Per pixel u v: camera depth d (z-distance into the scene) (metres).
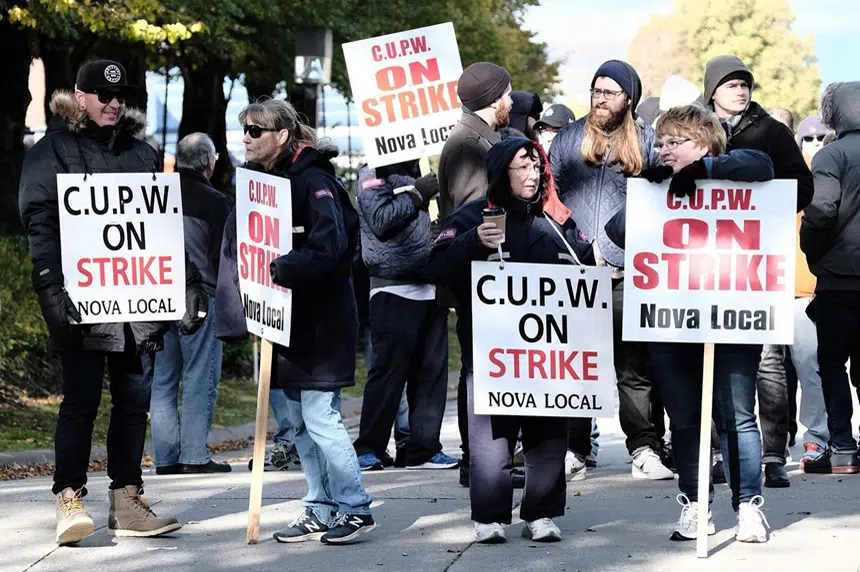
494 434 7.10
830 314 9.49
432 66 10.40
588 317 6.96
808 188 8.38
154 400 10.88
